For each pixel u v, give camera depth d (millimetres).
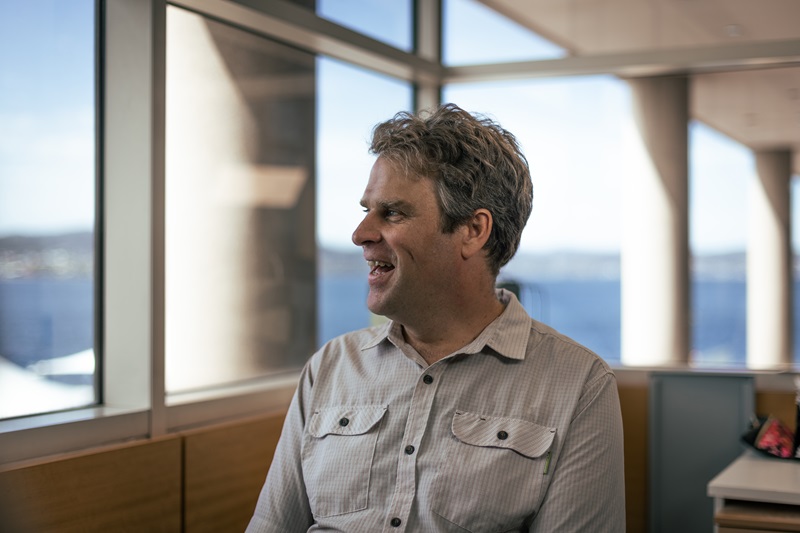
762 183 3430
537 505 1490
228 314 3004
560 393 1557
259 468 2828
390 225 1548
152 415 2514
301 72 3281
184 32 2811
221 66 2949
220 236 2973
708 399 3256
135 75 2510
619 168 3582
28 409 2365
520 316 1646
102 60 2553
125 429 2439
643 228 3559
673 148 3527
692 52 3412
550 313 3645
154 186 2510
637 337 3568
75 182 2492
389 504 1547
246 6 2799
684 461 3270
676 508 3271
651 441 3309
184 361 2848
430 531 1501
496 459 1504
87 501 2258
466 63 3715
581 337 3627
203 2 2740
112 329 2559
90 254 2541
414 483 1533
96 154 2553
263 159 3135
